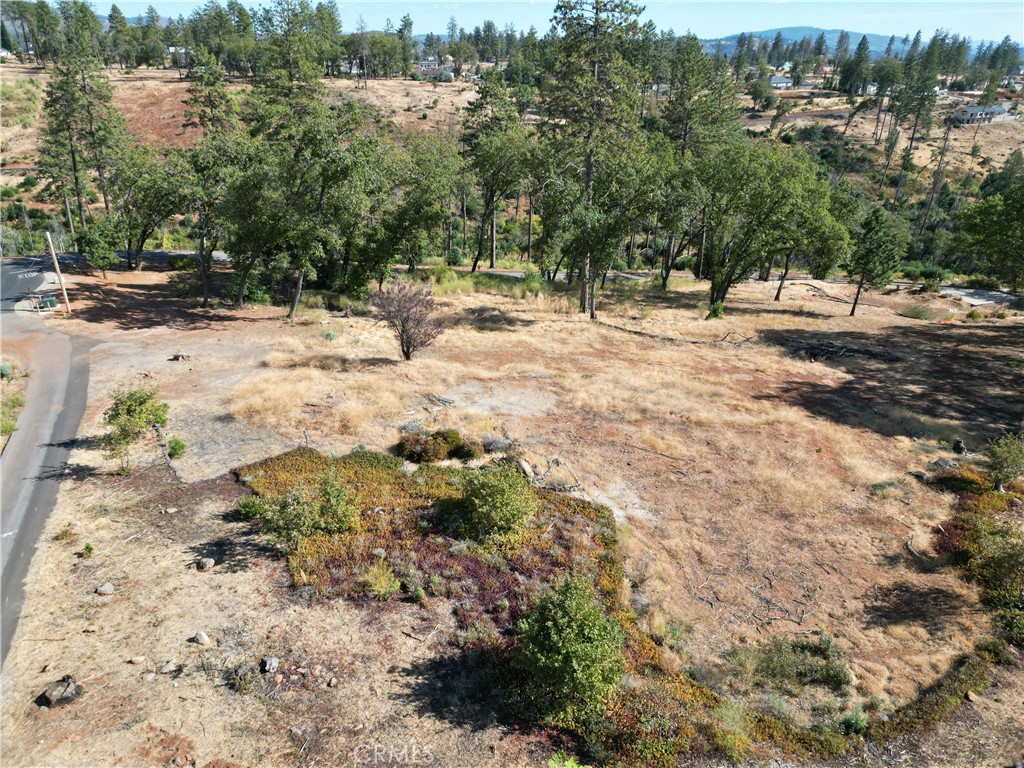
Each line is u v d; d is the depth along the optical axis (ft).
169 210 116.67
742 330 112.98
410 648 35.04
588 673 30.48
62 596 37.65
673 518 50.62
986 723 32.65
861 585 43.45
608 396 74.84
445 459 58.23
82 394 68.64
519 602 38.88
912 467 60.13
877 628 39.60
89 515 46.19
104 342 86.48
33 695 30.81
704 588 42.83
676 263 212.64
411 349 83.35
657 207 108.47
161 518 46.19
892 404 77.30
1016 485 56.65
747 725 31.96
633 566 44.11
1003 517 50.90
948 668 36.47
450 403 70.18
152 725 29.48
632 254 207.51
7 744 28.22
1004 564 42.83
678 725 31.32
